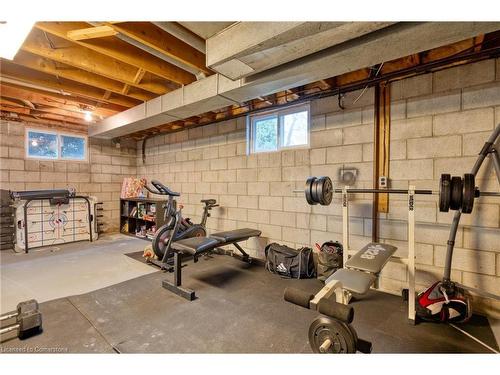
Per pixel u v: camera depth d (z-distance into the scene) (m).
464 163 2.43
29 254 4.25
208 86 2.97
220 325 2.20
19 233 4.38
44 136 5.08
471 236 2.40
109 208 6.01
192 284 3.07
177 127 5.20
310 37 1.81
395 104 2.77
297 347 1.91
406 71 2.60
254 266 3.75
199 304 2.57
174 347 1.90
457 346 1.90
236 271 3.54
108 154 5.98
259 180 3.98
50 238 4.76
